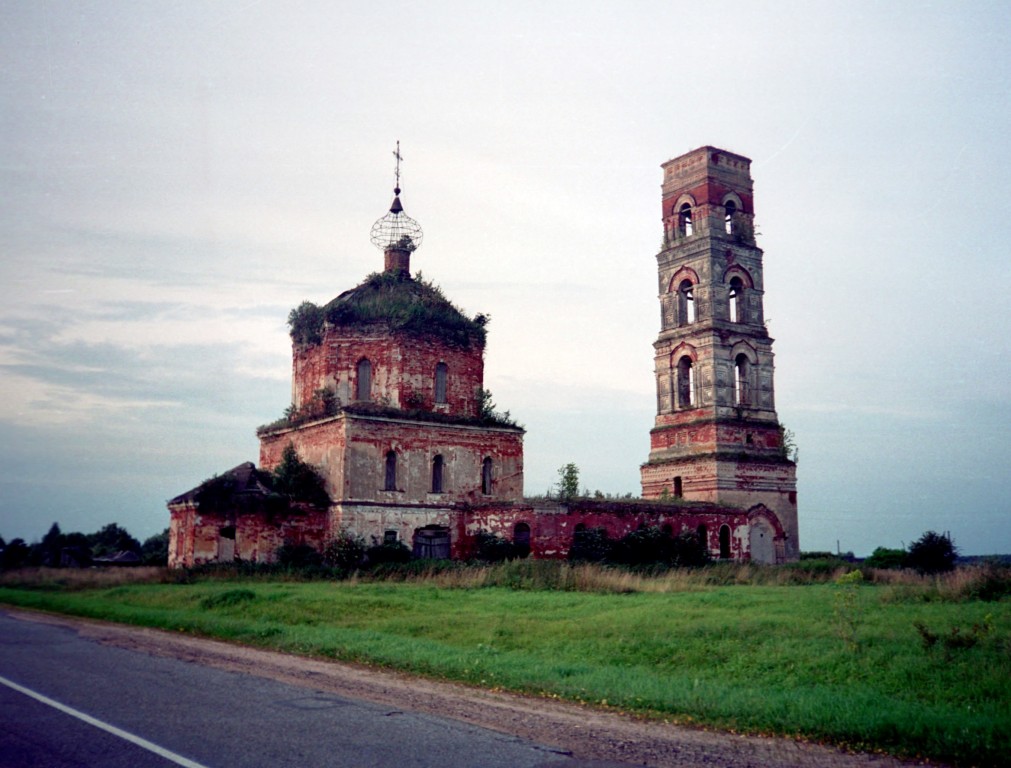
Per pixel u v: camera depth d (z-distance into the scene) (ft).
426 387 140.15
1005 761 30.22
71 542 262.47
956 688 42.47
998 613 69.72
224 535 128.16
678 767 29.55
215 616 77.61
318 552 127.54
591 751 31.42
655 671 50.52
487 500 140.26
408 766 28.53
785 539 164.14
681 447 166.30
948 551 151.43
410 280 152.05
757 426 165.78
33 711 37.01
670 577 114.32
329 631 65.98
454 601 86.28
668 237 177.58
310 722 34.99
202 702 39.17
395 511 130.93
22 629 72.90
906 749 32.01
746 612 72.43
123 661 52.90
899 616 67.56
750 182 177.47
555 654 56.13
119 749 30.55
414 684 45.34
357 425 129.70
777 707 37.93
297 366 150.71
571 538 132.16
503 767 28.78
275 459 148.56
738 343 167.63
